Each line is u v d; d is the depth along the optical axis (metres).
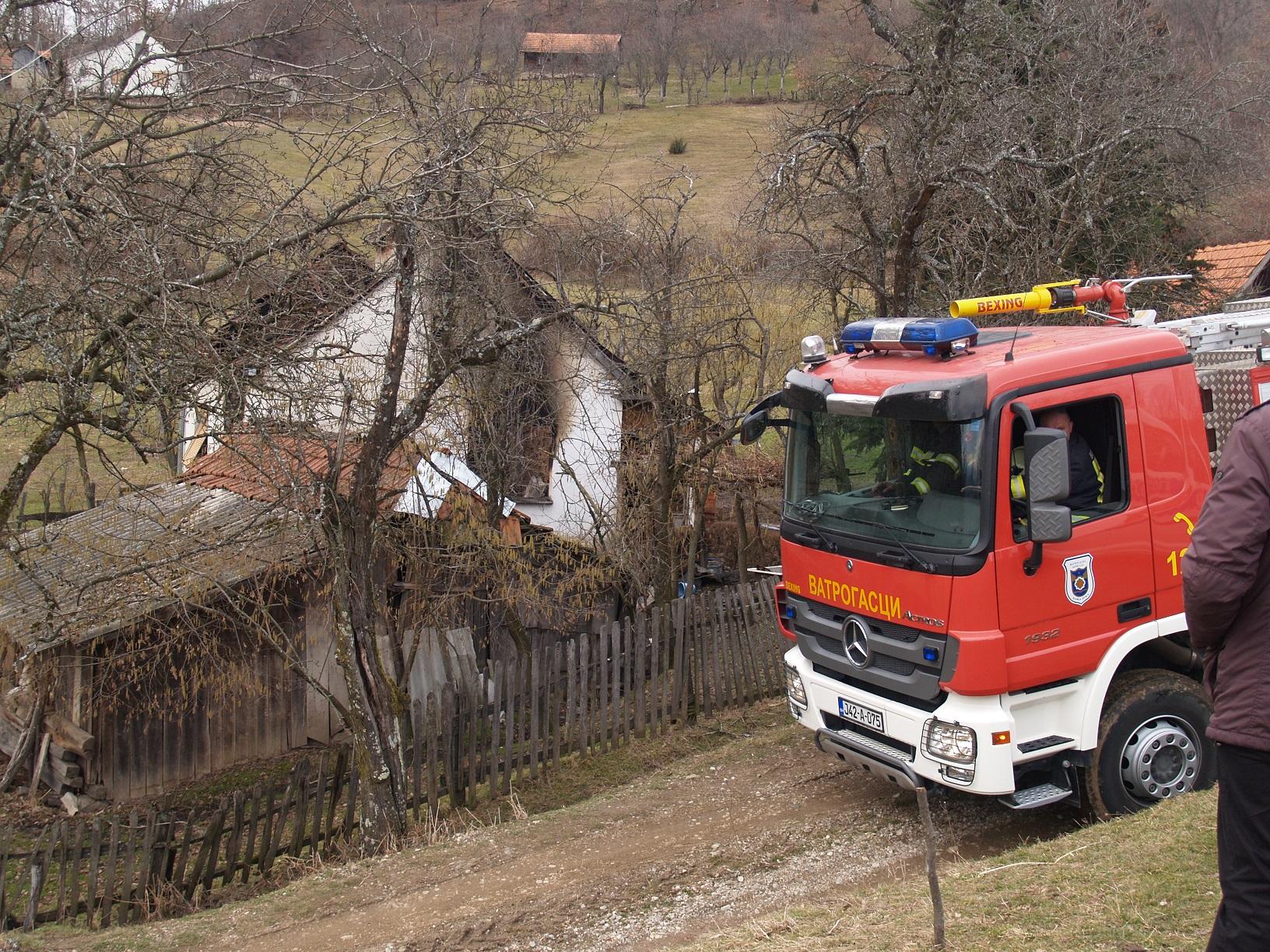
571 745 10.43
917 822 7.07
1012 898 4.91
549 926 6.37
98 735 11.51
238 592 9.64
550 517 16.81
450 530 11.91
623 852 7.30
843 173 11.42
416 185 8.45
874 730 6.36
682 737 10.74
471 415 12.26
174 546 11.09
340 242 8.93
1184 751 6.30
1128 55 13.27
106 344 7.85
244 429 8.28
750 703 11.69
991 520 5.63
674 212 12.43
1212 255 20.22
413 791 9.19
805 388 6.64
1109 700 6.20
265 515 9.92
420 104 9.02
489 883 7.09
